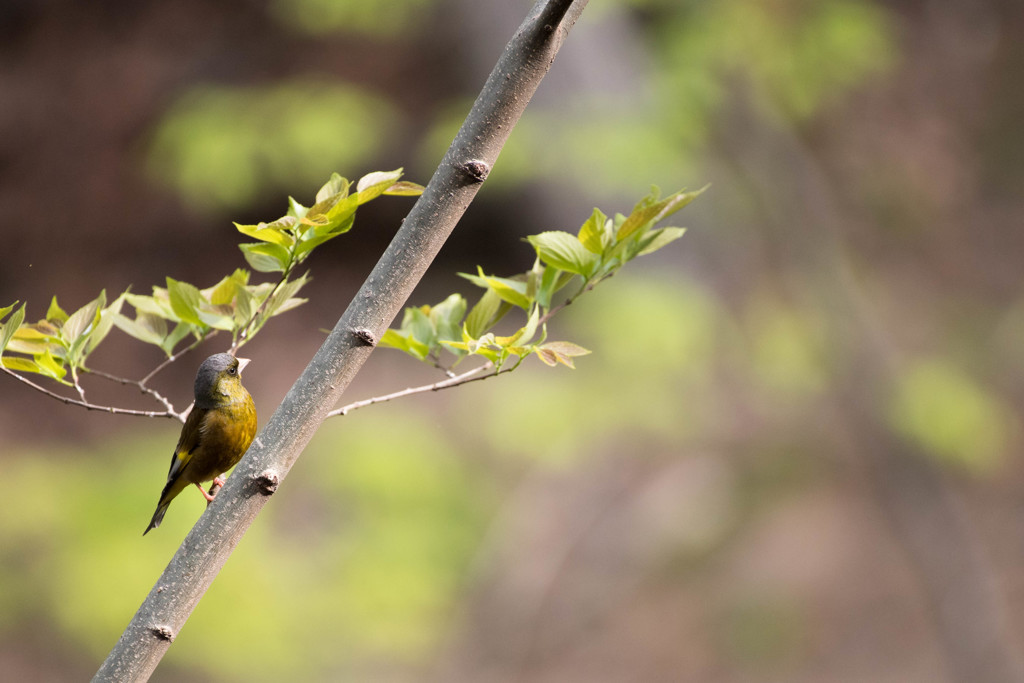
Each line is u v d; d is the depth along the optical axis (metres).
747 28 13.07
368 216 17.17
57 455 13.98
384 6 13.27
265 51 18.09
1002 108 21.14
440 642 11.42
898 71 20.89
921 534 12.86
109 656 2.20
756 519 14.47
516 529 12.21
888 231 19.00
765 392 13.14
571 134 11.66
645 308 11.11
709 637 13.16
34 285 17.81
